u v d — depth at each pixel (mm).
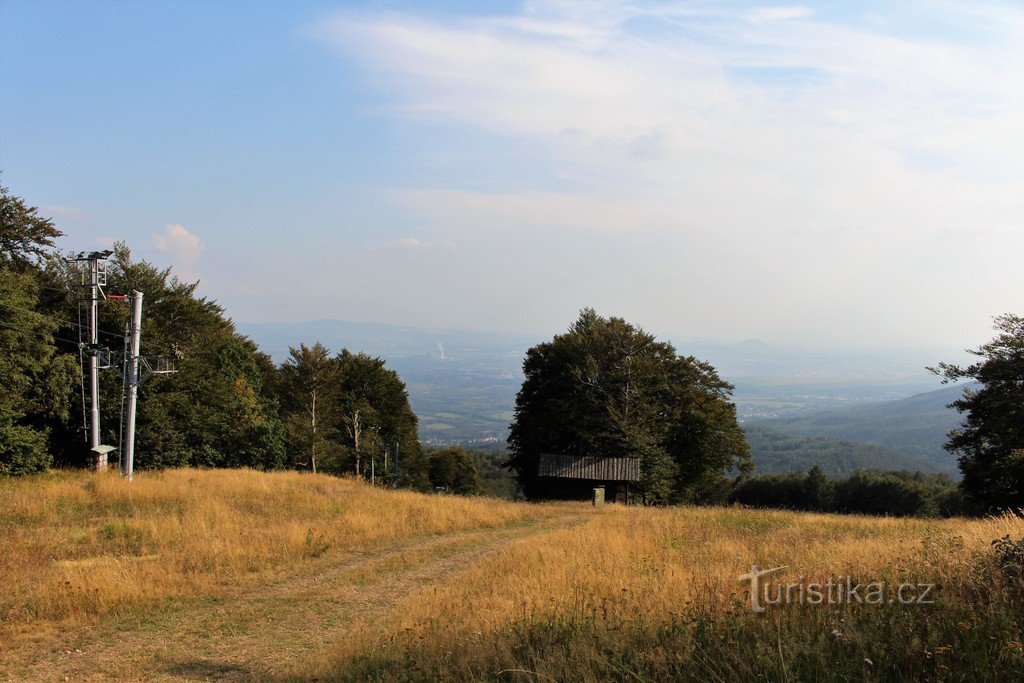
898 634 6148
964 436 35125
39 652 9547
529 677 6473
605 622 8008
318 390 59562
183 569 14656
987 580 7590
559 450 50438
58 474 31016
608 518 25000
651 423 50375
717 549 15414
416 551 18172
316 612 11953
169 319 52469
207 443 48312
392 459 65125
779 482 78688
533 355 56500
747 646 6234
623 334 52688
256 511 23000
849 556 11969
